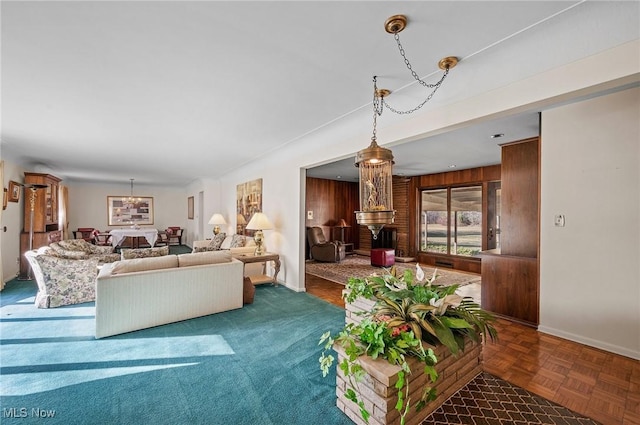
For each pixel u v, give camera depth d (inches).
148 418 63.5
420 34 65.0
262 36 65.7
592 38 61.3
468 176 243.8
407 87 91.9
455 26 62.2
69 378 78.2
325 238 307.3
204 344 99.7
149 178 323.9
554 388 74.0
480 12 57.7
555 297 106.7
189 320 121.6
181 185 394.3
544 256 109.6
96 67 79.4
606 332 94.7
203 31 63.6
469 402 67.8
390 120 112.9
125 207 378.0
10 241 188.2
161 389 73.9
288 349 96.7
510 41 67.7
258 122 127.9
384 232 305.7
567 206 103.3
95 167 248.5
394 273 89.0
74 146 171.9
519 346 98.2
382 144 117.5
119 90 94.5
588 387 74.7
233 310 134.6
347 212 331.3
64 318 122.3
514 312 122.5
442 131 98.6
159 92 96.2
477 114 84.8
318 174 283.6
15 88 92.6
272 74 84.0
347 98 101.0
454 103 91.1
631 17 55.7
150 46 69.4
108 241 331.3
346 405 64.9
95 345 98.0
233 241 226.4
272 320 122.6
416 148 171.5
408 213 286.4
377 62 77.4
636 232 89.3
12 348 95.3
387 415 54.6
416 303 67.4
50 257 136.1
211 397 71.0
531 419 62.7
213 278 128.8
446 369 67.9
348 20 60.1
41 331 108.9
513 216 127.2
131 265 114.3
